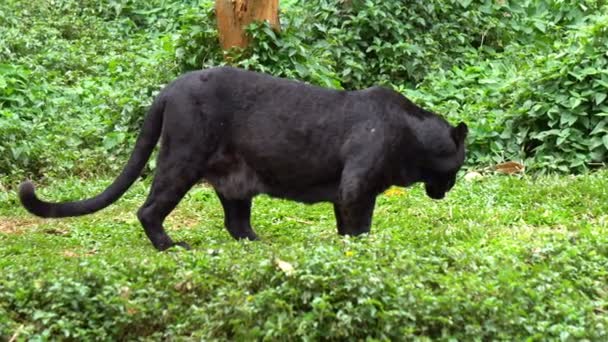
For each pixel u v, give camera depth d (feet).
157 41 64.59
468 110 48.29
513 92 48.67
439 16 58.75
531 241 30.48
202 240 33.91
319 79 49.96
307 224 37.50
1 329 22.47
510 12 60.70
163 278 24.93
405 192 41.45
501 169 44.57
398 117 31.07
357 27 55.62
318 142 30.35
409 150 31.45
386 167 30.91
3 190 43.16
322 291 22.94
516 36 60.03
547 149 45.14
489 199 39.24
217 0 49.90
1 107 50.39
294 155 30.37
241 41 49.85
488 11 60.13
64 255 31.01
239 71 31.01
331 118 30.40
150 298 24.00
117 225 36.83
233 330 22.89
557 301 23.61
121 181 31.17
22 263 27.81
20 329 22.72
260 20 49.83
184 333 23.32
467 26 58.65
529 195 39.19
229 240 33.27
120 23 68.49
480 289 23.49
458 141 32.07
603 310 23.97
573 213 36.65
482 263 26.43
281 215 38.68
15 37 61.05
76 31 66.39
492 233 32.89
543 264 26.66
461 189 40.83
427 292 23.16
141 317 23.58
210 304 23.44
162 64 52.21
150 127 31.19
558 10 61.16
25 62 57.88
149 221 30.99
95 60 60.80
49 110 51.83
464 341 21.97
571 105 44.70
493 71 53.47
